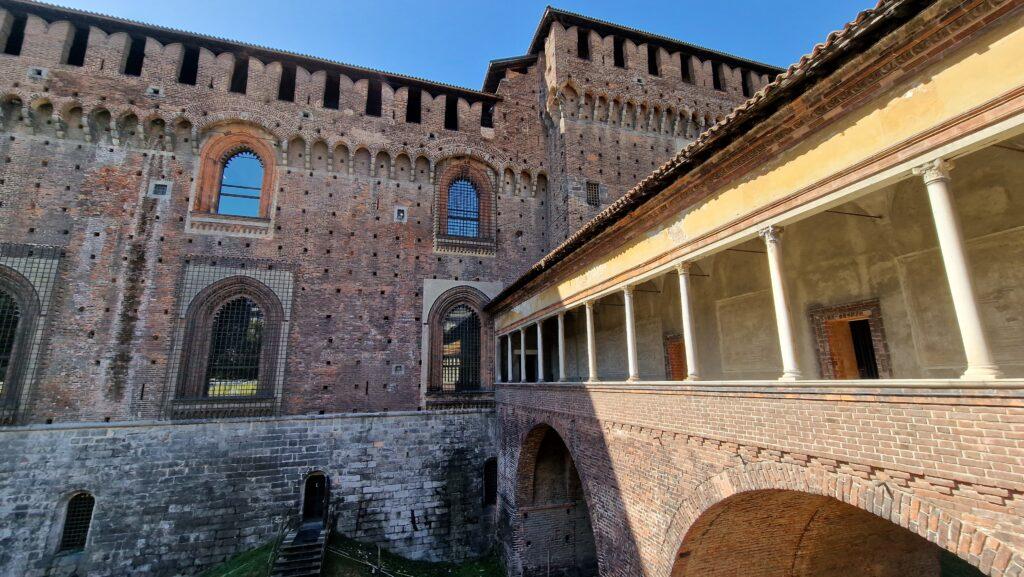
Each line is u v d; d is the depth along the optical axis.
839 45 7.75
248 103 27.20
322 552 20.12
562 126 30.39
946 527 6.31
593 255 16.97
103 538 20.66
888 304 11.09
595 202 29.67
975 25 6.56
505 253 30.81
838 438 7.86
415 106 34.22
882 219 11.34
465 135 31.31
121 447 21.78
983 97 6.41
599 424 15.81
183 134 26.22
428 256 29.25
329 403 25.47
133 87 25.47
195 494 22.11
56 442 21.11
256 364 24.97
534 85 33.91
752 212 10.07
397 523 24.80
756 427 9.48
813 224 12.95
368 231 28.33
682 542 11.43
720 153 10.70
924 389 6.73
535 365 30.22
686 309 12.07
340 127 28.72
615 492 14.62
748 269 14.80
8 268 22.31
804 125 9.01
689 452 11.44
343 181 28.56
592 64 31.38
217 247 25.48
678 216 12.51
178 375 23.34
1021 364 8.80
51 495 20.58
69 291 22.88
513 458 24.02
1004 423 5.82
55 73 24.38
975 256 9.68
